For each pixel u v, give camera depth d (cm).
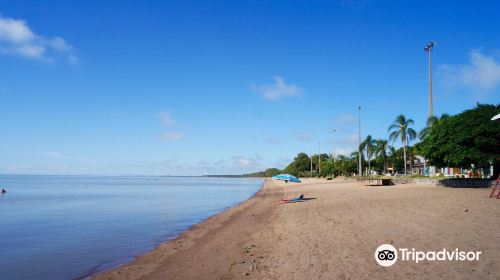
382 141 10044
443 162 3791
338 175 12088
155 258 1526
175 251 1642
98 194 6881
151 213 3391
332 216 2112
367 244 1283
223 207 3981
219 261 1351
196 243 1809
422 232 1381
